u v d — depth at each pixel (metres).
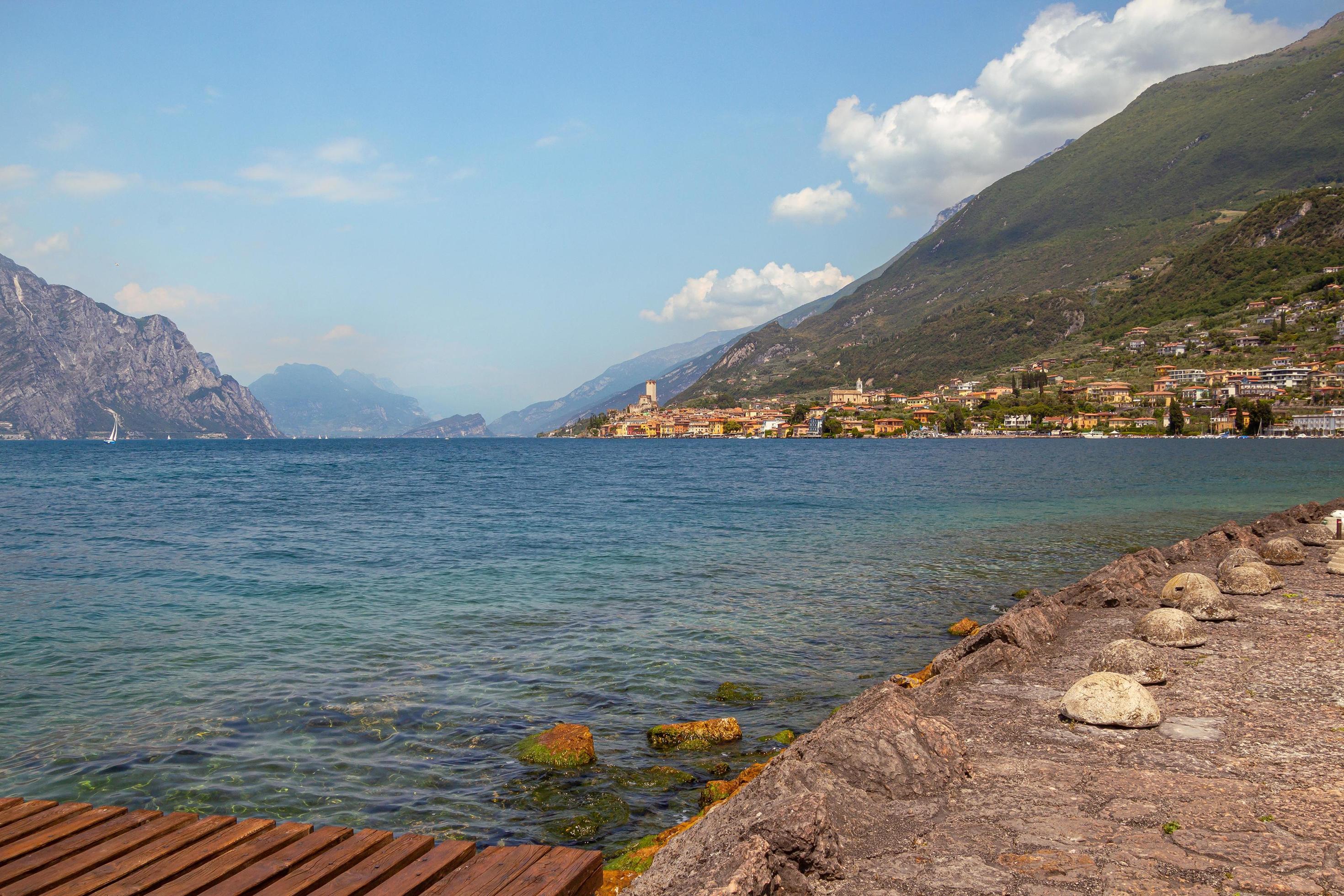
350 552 28.09
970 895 4.58
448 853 5.69
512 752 10.46
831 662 14.57
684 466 103.00
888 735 6.36
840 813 5.56
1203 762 6.79
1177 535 31.92
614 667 14.18
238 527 35.84
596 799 9.12
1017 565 24.91
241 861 5.46
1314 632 11.70
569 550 28.39
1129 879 4.73
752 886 4.45
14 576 23.31
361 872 5.34
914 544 29.84
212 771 9.84
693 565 25.08
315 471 89.44
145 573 23.80
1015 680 9.73
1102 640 11.80
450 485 66.56
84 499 51.31
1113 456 114.00
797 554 27.41
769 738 10.89
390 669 14.04
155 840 5.91
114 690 12.83
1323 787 6.16
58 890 5.09
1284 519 24.61
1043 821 5.62
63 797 9.13
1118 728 7.74
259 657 14.73
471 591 20.98
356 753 10.39
